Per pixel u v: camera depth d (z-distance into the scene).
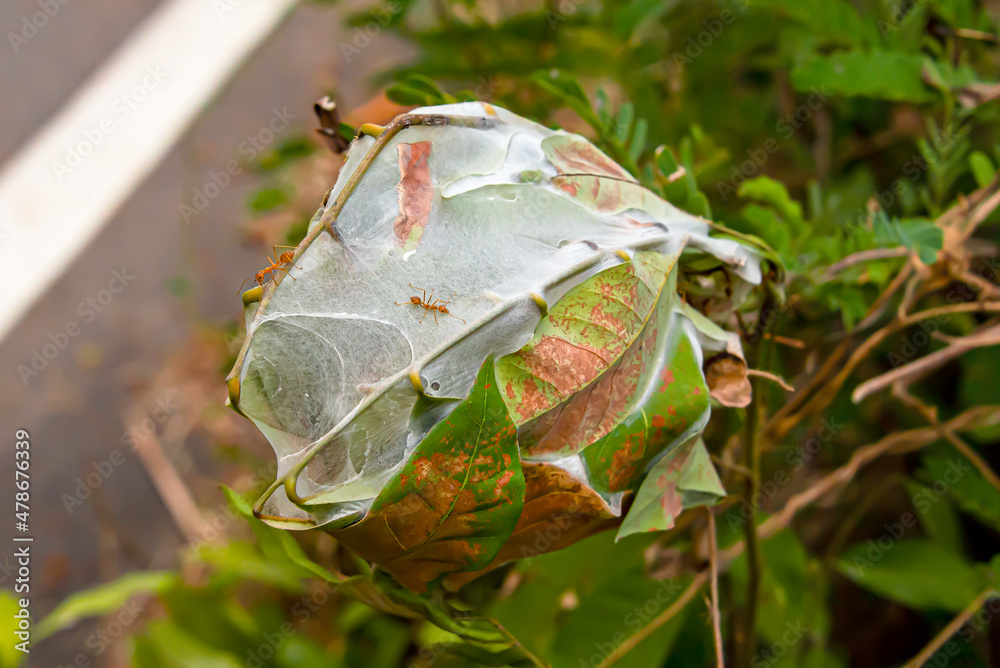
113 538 1.04
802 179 0.71
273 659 0.66
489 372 0.42
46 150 1.23
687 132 0.67
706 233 0.48
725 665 0.58
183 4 1.28
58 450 1.10
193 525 0.95
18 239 1.19
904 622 0.68
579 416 0.45
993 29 0.60
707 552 0.53
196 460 1.03
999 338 0.54
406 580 0.46
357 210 0.44
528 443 0.44
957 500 0.61
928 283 0.55
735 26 0.66
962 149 0.57
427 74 0.64
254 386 0.44
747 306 0.50
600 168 0.47
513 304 0.43
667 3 0.68
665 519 0.46
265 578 0.63
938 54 0.60
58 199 1.21
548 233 0.45
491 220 0.45
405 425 0.43
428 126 0.45
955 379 0.66
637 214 0.46
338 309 0.44
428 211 0.44
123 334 1.16
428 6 0.75
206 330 0.92
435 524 0.44
